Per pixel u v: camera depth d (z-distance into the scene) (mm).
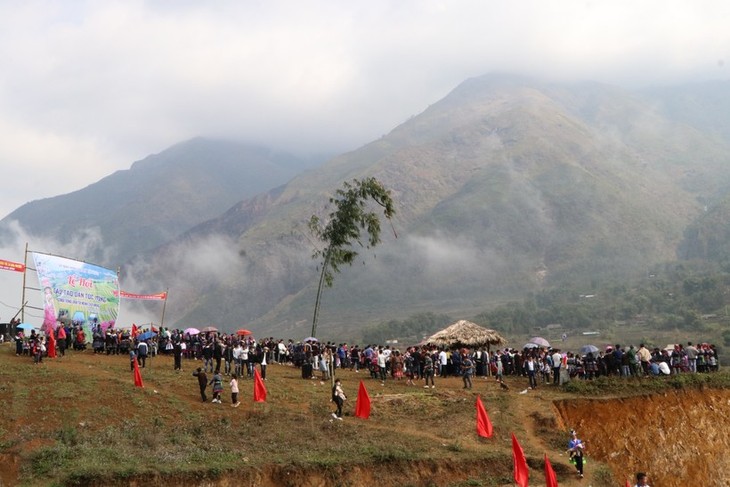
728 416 48719
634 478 43375
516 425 41219
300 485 30891
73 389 36844
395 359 50688
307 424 37219
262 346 47656
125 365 44906
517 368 53344
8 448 29750
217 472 29906
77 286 53781
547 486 27516
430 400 44031
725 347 151750
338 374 52031
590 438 44062
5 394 35500
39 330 51531
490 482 33562
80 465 28875
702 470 45719
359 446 34875
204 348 44156
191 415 36125
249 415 37312
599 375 51094
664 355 52094
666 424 46375
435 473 33625
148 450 31469
